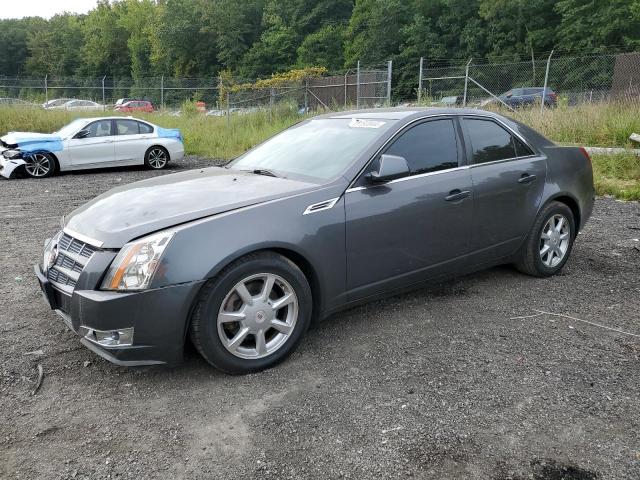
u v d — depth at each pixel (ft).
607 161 34.73
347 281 11.69
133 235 9.83
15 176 40.06
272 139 15.49
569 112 44.80
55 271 10.89
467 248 13.75
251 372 10.55
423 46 185.26
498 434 8.65
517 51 168.76
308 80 73.51
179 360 9.94
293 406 9.48
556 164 15.80
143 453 8.30
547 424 8.90
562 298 14.46
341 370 10.72
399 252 12.38
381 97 66.85
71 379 10.48
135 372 10.73
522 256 15.49
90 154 41.47
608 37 142.61
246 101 71.77
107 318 9.44
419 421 9.00
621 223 23.06
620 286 15.37
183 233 9.76
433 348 11.63
